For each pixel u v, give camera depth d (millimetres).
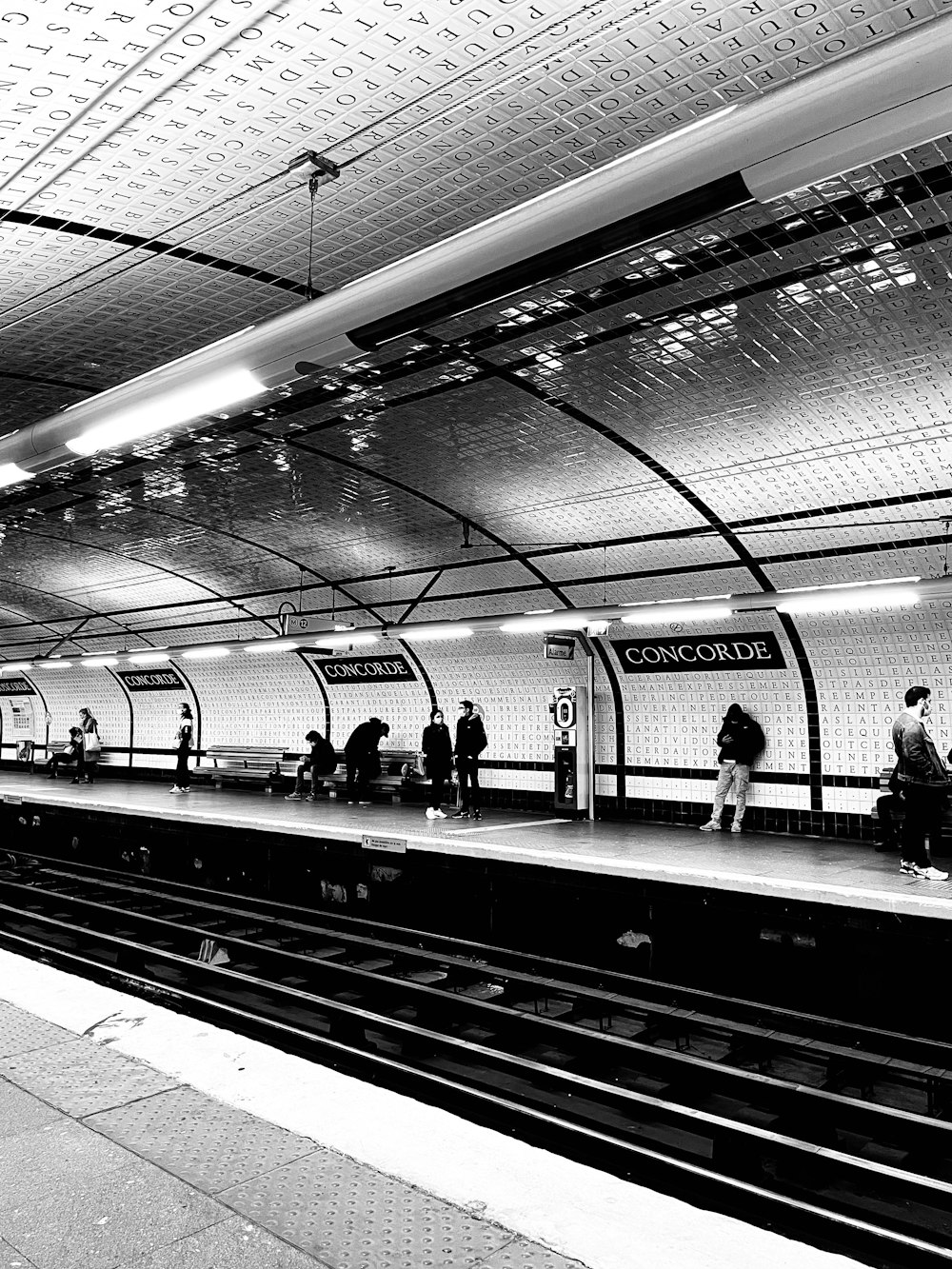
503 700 17375
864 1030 8344
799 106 3027
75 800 19422
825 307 6906
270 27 4141
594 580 13664
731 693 14180
